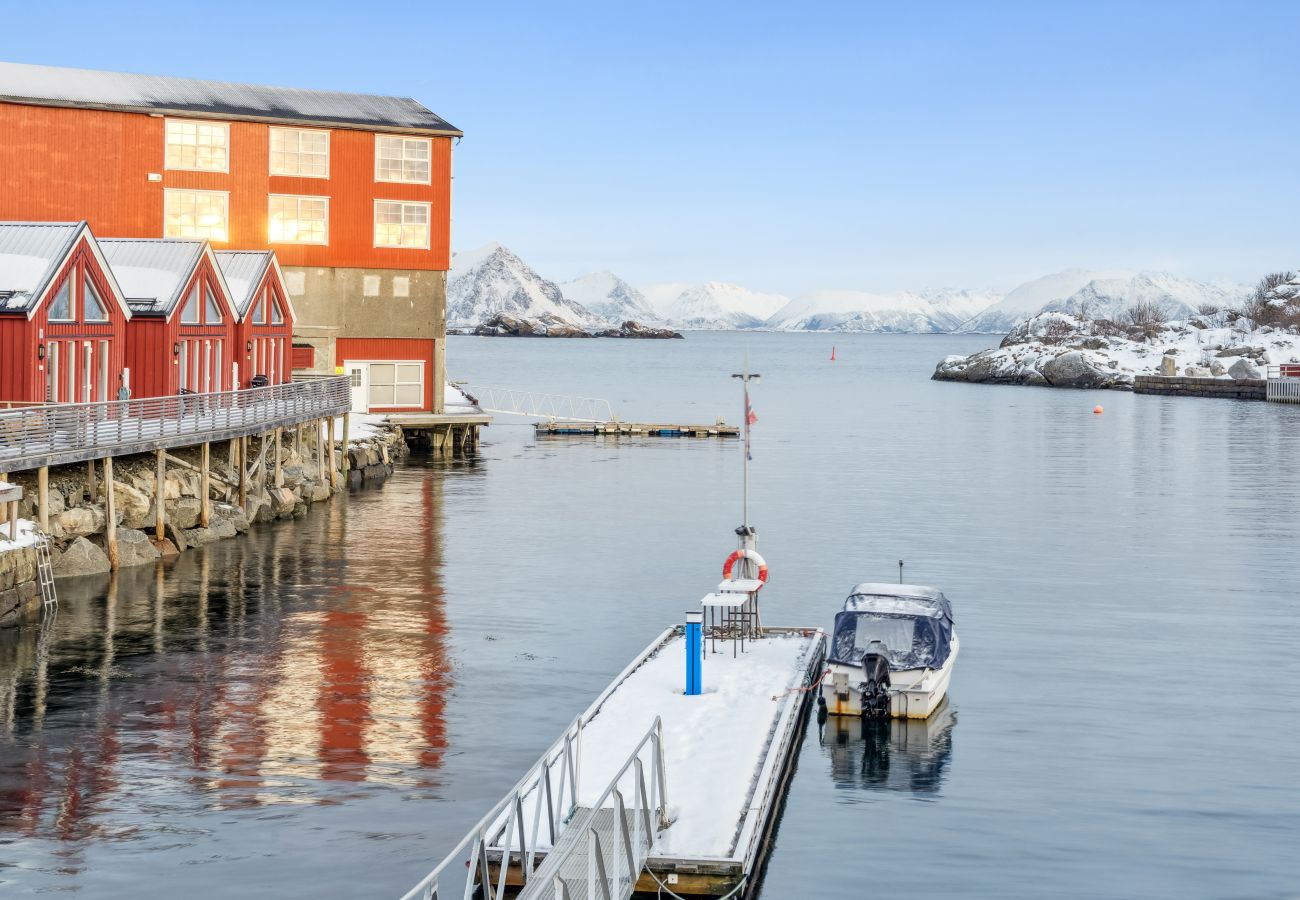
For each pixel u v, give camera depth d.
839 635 29.69
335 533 51.28
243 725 27.47
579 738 21.34
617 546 50.31
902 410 133.50
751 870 20.44
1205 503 63.84
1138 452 89.12
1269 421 118.25
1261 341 195.50
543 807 21.30
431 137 77.38
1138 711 29.80
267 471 56.66
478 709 28.98
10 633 34.19
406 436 83.31
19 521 36.72
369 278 77.00
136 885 20.17
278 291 64.62
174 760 25.34
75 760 25.22
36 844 21.50
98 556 41.16
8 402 43.06
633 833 19.22
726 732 25.38
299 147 74.25
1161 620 38.69
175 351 52.44
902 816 23.78
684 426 98.75
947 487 69.38
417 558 46.62
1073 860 21.97
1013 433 104.75
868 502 63.41
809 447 91.25
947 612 31.56
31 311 43.12
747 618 33.69
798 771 25.94
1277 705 30.28
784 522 56.78
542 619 37.81
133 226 70.81
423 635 35.53
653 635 36.22
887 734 28.12
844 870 21.56
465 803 23.53
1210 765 26.36
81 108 69.06
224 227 72.94
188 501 47.59
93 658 32.12
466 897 17.78
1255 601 41.38
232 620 36.34
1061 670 33.09
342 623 36.56
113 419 43.09
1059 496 66.19
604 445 90.62
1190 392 162.25
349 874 20.69
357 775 24.80
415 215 77.69
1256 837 22.92
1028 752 27.09
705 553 49.16
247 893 20.02
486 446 88.81
